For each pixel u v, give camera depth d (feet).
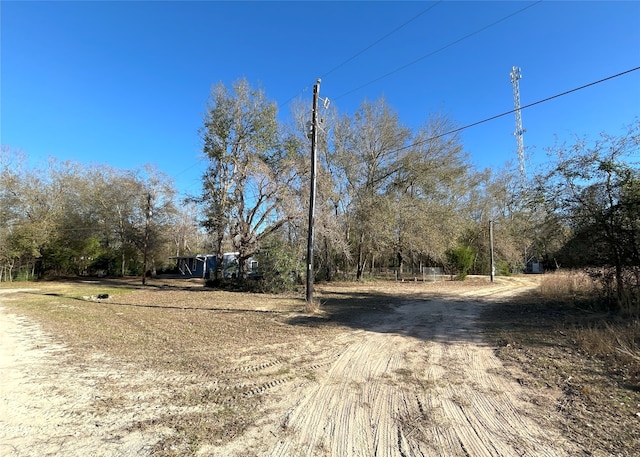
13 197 107.76
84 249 129.18
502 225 130.72
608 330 25.72
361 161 92.27
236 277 83.15
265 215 72.08
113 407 14.62
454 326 33.37
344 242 77.61
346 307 47.42
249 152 78.89
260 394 16.11
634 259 36.63
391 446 11.41
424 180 92.43
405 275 120.67
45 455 10.85
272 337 28.43
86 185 133.39
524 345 24.98
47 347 25.45
